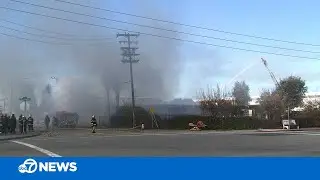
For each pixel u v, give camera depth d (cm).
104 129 5403
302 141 2352
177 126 5978
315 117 6862
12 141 2606
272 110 6862
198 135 3155
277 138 2652
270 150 1784
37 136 3409
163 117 6047
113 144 2191
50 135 3556
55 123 6250
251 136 2927
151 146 2027
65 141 2519
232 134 3325
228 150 1781
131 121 6228
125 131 4656
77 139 2739
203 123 5884
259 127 6212
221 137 2800
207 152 1689
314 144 2119
